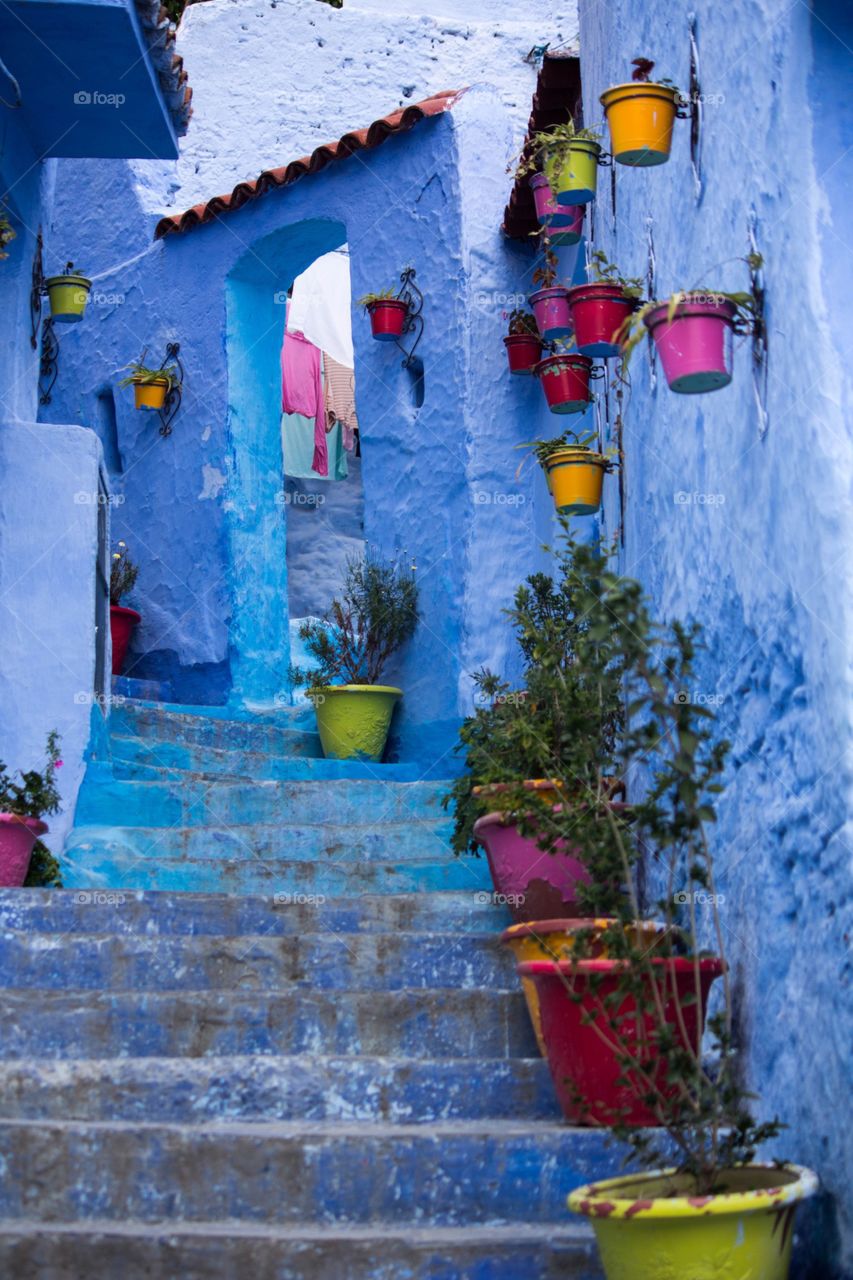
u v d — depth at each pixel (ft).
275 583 31.07
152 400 30.99
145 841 21.12
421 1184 12.16
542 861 16.16
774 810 12.42
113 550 32.01
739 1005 13.07
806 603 11.79
